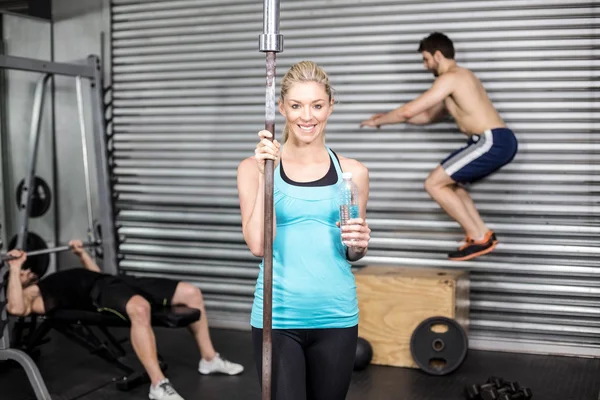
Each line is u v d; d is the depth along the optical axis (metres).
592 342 4.80
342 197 2.17
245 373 4.43
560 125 4.79
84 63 5.78
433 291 4.39
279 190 2.22
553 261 4.84
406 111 4.57
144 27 5.67
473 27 4.91
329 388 2.26
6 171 6.05
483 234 4.66
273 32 2.03
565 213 4.80
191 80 5.58
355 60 5.16
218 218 5.55
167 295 4.30
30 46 5.93
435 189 4.62
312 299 2.19
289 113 2.18
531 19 4.79
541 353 4.88
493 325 4.96
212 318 5.60
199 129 5.59
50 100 5.91
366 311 4.55
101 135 5.60
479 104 4.46
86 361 4.68
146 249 5.72
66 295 4.28
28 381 4.30
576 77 4.75
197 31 5.54
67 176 5.91
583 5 4.70
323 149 2.30
